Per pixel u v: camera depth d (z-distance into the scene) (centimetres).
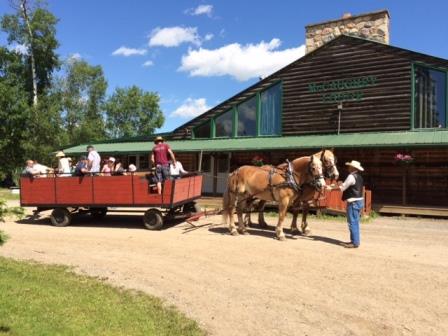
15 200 2378
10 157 4284
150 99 7012
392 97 1912
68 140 4522
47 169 1622
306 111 2133
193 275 859
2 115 4153
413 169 1902
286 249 1039
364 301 710
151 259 979
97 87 5181
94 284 803
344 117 2030
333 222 1465
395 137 1772
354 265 899
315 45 2561
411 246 1073
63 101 4862
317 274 846
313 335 600
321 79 2098
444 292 742
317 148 1833
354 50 2016
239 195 1216
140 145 2600
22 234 1280
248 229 1317
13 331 566
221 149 2064
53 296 722
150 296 746
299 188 1127
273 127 2233
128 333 592
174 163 1358
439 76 1822
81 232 1306
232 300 726
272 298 731
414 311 669
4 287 753
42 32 4403
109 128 6906
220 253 1014
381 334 600
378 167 1983
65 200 1402
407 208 1703
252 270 881
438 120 1825
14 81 4347
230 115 2364
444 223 1501
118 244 1132
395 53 1909
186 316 665
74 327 595
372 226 1405
